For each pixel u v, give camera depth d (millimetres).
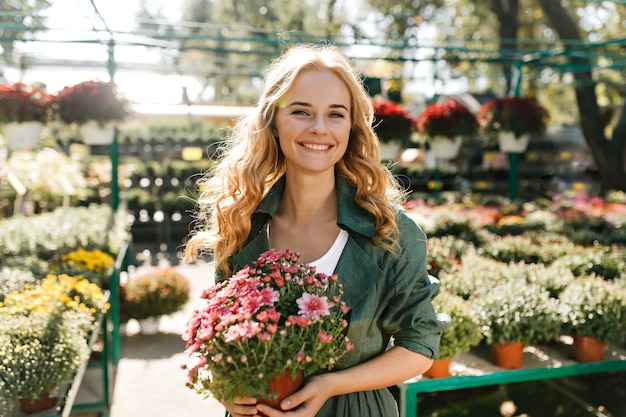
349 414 1438
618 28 14031
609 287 3314
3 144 6871
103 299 3330
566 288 3467
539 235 5684
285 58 1571
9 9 8297
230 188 1657
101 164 11070
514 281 3568
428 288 1468
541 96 19547
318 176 1545
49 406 2336
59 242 4609
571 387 4188
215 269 1692
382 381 1409
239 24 21562
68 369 2336
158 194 11641
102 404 3955
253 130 1619
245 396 1260
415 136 7270
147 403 4066
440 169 13547
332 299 1334
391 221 1436
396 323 1459
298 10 19844
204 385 1297
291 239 1570
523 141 6973
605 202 8656
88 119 5645
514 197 8641
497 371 3025
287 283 1335
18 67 7633
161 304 5566
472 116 6844
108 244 4879
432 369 2900
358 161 1547
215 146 12508
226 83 25688
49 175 7582
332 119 1467
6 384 2135
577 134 16609
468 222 5855
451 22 16078
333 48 1579
